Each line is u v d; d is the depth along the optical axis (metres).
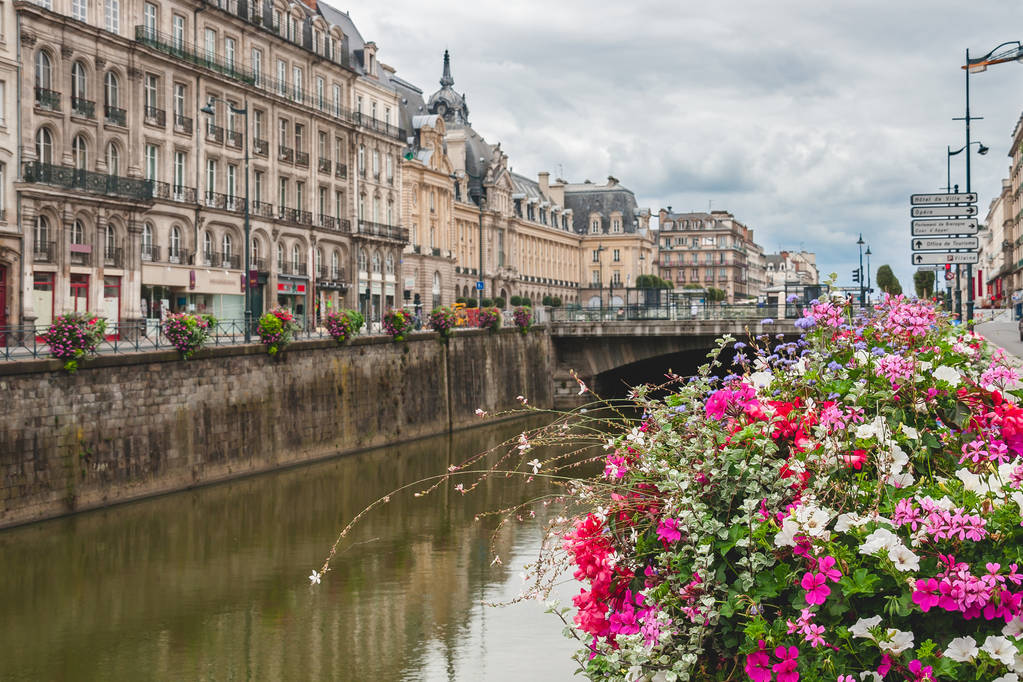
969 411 7.17
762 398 7.12
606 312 70.62
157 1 51.28
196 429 35.41
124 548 26.16
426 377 53.28
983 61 26.70
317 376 43.31
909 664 5.25
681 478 6.17
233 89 56.91
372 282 73.56
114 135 47.59
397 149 78.50
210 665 17.88
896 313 9.66
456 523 29.05
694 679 6.11
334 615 20.67
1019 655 5.21
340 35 70.25
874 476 6.46
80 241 44.97
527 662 17.61
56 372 29.11
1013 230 105.00
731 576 6.12
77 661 18.09
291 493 34.47
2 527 27.34
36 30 42.81
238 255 57.19
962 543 5.60
